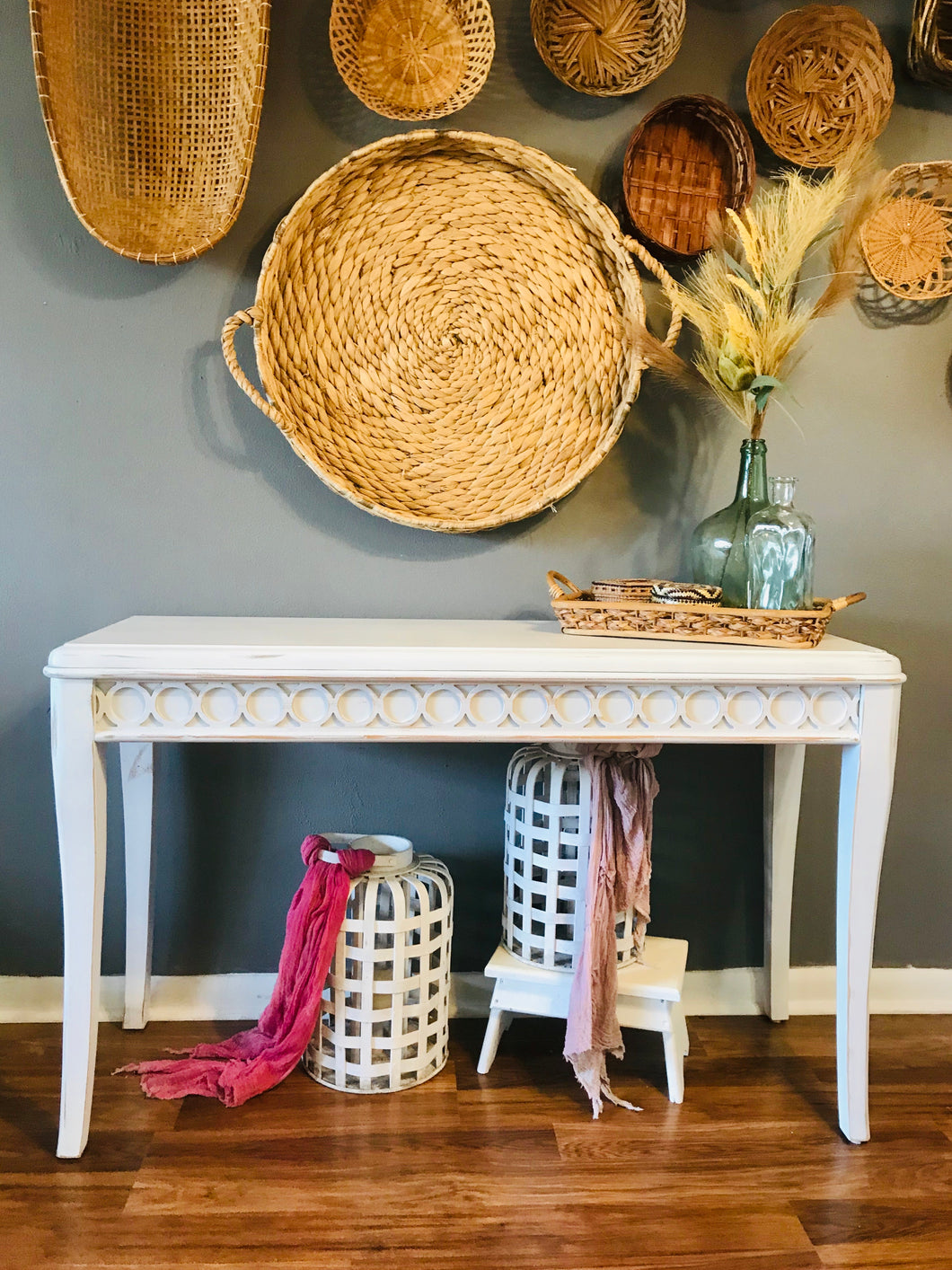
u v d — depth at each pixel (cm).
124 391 197
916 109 206
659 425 206
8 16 188
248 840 208
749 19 201
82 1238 141
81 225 192
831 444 209
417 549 205
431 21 188
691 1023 212
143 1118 171
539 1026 210
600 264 199
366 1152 162
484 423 202
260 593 203
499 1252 140
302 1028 179
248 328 198
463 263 198
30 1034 199
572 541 208
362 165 190
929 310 208
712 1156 164
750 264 183
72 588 200
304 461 193
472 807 212
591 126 200
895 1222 150
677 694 160
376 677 154
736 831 216
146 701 154
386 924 175
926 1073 193
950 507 213
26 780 202
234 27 184
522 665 156
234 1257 138
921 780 217
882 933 220
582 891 177
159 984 208
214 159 189
